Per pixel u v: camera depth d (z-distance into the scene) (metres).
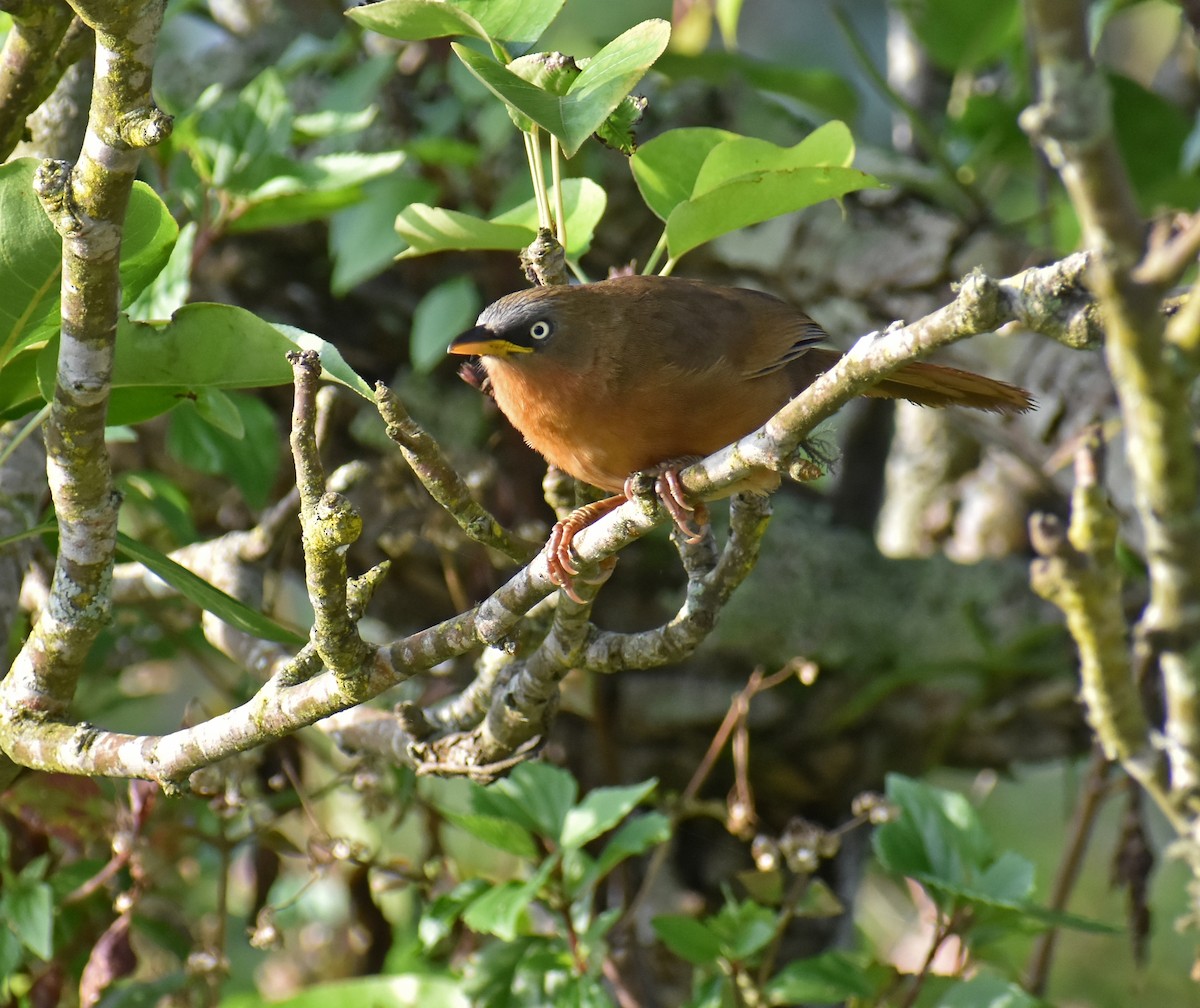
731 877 10.16
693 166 6.63
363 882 8.86
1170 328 4.40
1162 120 10.35
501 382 6.86
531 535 8.96
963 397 7.30
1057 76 3.64
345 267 8.83
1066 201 11.50
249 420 8.45
